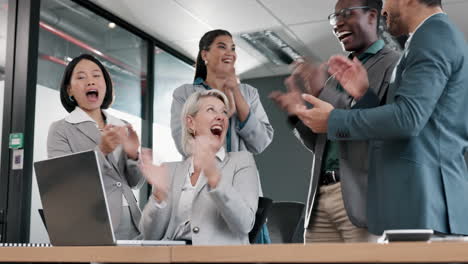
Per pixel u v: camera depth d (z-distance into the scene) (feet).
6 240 11.14
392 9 5.52
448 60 4.89
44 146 11.76
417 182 4.92
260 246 3.24
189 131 6.85
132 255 3.68
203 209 6.11
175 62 16.38
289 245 3.16
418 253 2.91
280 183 17.89
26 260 4.18
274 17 13.92
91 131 8.36
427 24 5.07
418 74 4.83
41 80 11.85
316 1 12.92
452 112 5.04
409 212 4.90
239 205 5.69
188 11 13.67
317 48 15.79
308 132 6.37
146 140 14.96
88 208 4.66
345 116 5.01
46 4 12.23
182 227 6.35
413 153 5.02
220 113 6.79
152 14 13.93
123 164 7.64
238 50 16.12
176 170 6.77
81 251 3.92
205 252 3.39
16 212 11.14
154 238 6.40
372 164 5.32
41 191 4.98
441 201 4.90
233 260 3.31
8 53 11.73
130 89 14.62
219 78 8.78
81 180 4.66
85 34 13.26
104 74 8.84
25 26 11.68
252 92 8.89
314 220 6.20
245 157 6.63
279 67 17.46
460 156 5.12
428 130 5.04
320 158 6.17
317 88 6.18
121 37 14.44
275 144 18.08
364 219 5.55
